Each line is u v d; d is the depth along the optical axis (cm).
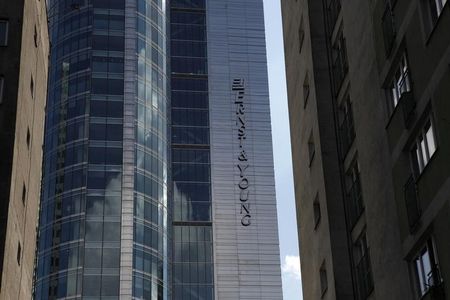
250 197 11825
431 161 2288
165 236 10256
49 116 10656
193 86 12419
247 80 12700
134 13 11200
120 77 10738
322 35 3881
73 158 10194
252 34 13138
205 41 12838
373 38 2922
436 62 2288
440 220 2223
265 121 12456
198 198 11631
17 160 4144
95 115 10444
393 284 2628
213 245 11356
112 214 9844
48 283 9481
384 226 2734
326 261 3412
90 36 10938
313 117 3778
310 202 3791
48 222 9900
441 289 2198
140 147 10406
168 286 10125
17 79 4206
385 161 2745
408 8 2542
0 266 3712
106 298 9325
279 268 11431
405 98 2486
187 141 11975
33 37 4759
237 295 11100
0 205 3866
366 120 2992
